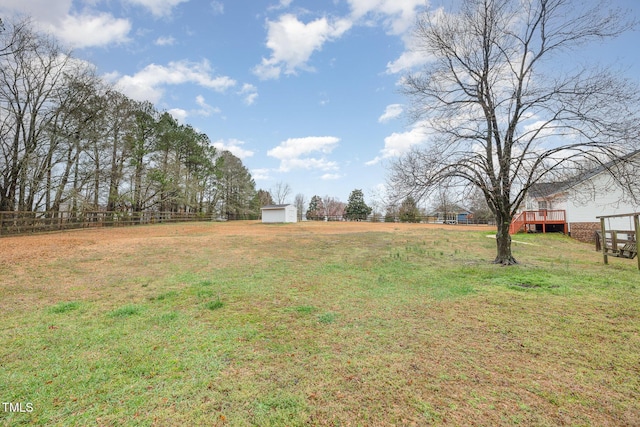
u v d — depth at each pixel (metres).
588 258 10.00
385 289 6.00
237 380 2.78
